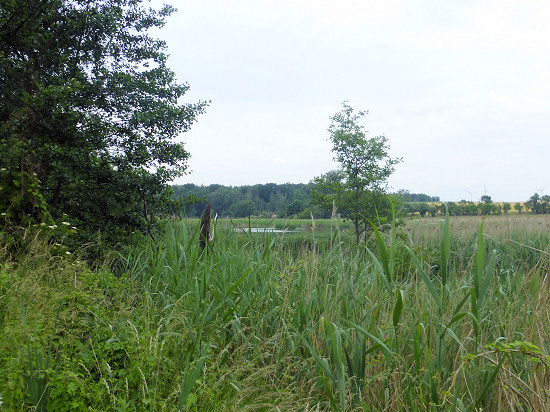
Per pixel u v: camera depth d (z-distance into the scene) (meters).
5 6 10.05
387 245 5.55
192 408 3.29
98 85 11.20
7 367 3.05
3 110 9.98
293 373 4.01
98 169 10.04
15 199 6.55
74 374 3.05
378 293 4.44
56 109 9.05
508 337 3.66
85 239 8.55
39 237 6.39
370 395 3.67
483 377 3.52
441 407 3.26
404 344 3.86
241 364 3.79
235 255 5.78
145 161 11.18
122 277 5.76
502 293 4.04
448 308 3.92
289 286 5.00
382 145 14.31
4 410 2.79
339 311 4.25
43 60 10.91
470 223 13.46
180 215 10.71
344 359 3.96
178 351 4.05
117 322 4.20
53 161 9.35
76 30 11.45
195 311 4.67
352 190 14.06
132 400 3.23
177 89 13.31
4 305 3.85
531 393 2.99
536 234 13.11
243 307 4.68
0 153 7.33
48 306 3.98
